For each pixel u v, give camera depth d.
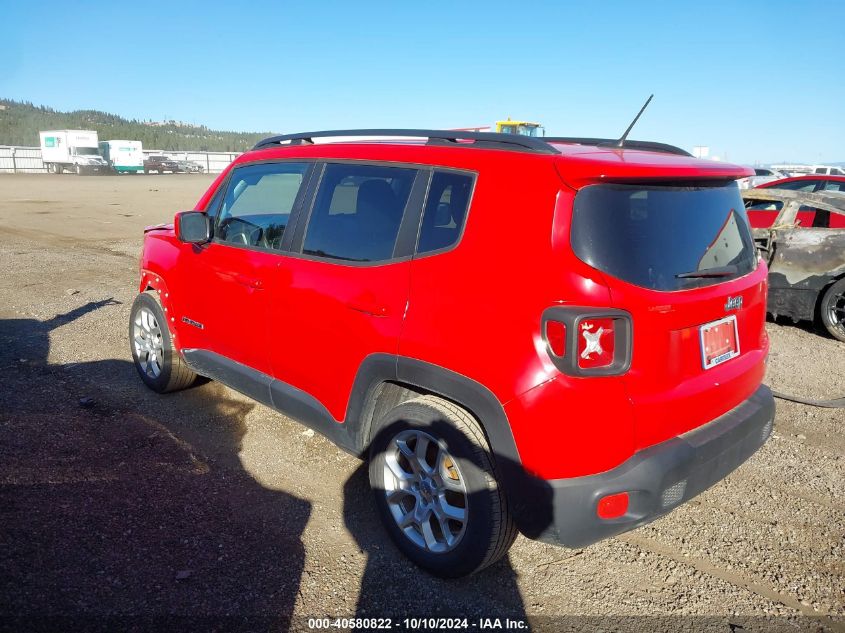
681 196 2.72
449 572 2.83
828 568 3.08
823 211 7.32
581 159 2.50
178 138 182.62
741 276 2.96
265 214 3.79
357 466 3.95
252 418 4.60
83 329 6.82
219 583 2.82
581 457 2.40
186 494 3.55
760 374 3.12
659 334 2.50
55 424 4.38
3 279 9.52
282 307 3.50
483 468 2.63
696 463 2.63
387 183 3.11
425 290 2.78
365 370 3.03
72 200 25.45
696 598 2.84
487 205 2.67
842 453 4.29
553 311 2.37
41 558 2.92
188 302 4.37
